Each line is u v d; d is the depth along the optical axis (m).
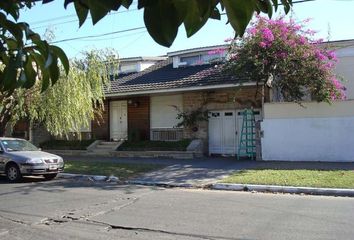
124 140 26.52
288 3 2.02
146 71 29.16
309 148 19.28
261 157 20.11
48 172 17.36
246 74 19.30
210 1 1.50
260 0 1.91
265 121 20.02
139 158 23.33
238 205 11.30
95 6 1.47
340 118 18.81
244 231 8.59
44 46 1.82
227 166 18.64
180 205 11.45
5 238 8.60
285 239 7.97
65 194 13.59
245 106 22.67
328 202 11.60
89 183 16.45
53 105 20.61
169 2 1.47
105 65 23.02
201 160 21.34
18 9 1.85
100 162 21.41
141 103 26.86
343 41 21.89
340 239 7.89
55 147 27.61
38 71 2.04
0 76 1.92
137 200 12.36
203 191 14.16
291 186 13.80
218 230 8.73
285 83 19.27
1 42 1.88
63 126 21.58
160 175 17.28
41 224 9.70
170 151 23.41
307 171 16.00
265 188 13.98
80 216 10.40
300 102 19.30
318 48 19.67
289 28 19.20
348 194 12.85
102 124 28.44
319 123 19.12
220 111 23.69
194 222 9.47
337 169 16.27
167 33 1.48
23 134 29.05
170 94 25.42
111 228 9.21
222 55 24.44
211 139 23.92
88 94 21.94
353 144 18.64
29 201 12.42
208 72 24.14
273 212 10.30
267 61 19.06
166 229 8.95
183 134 24.84
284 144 19.70
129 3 1.48
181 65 27.25
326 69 18.91
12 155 17.22
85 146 26.77
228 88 22.41
